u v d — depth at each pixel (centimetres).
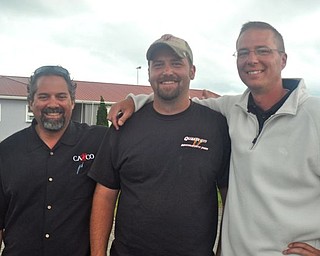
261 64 271
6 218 294
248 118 279
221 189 304
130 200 286
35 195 288
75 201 295
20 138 300
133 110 305
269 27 276
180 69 291
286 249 251
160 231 275
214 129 294
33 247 286
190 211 275
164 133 290
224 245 277
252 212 259
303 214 250
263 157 260
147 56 297
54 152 294
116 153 297
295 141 253
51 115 292
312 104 256
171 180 279
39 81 294
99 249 297
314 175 249
